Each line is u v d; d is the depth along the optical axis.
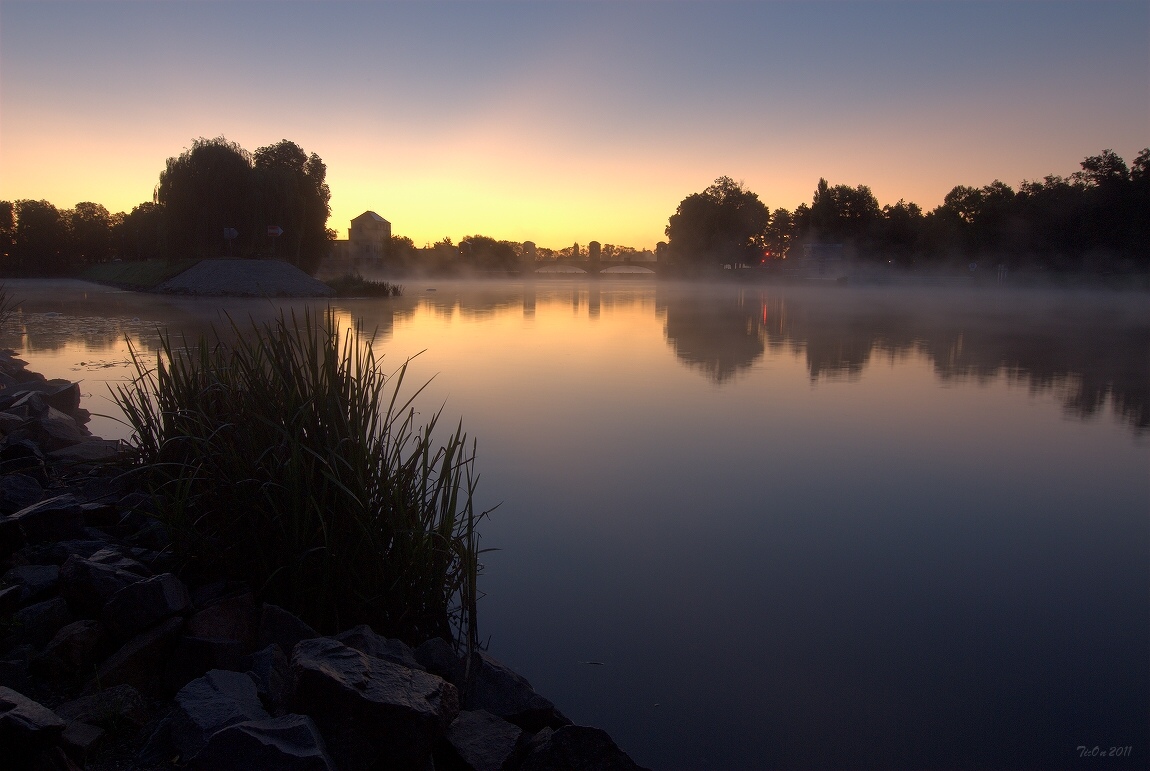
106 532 3.12
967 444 5.82
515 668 2.64
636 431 6.16
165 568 2.79
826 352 11.76
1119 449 5.69
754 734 2.30
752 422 6.53
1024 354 11.78
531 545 3.74
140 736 1.88
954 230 51.84
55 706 1.98
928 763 2.17
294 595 2.69
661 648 2.79
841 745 2.25
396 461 2.97
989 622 3.00
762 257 68.88
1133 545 3.79
